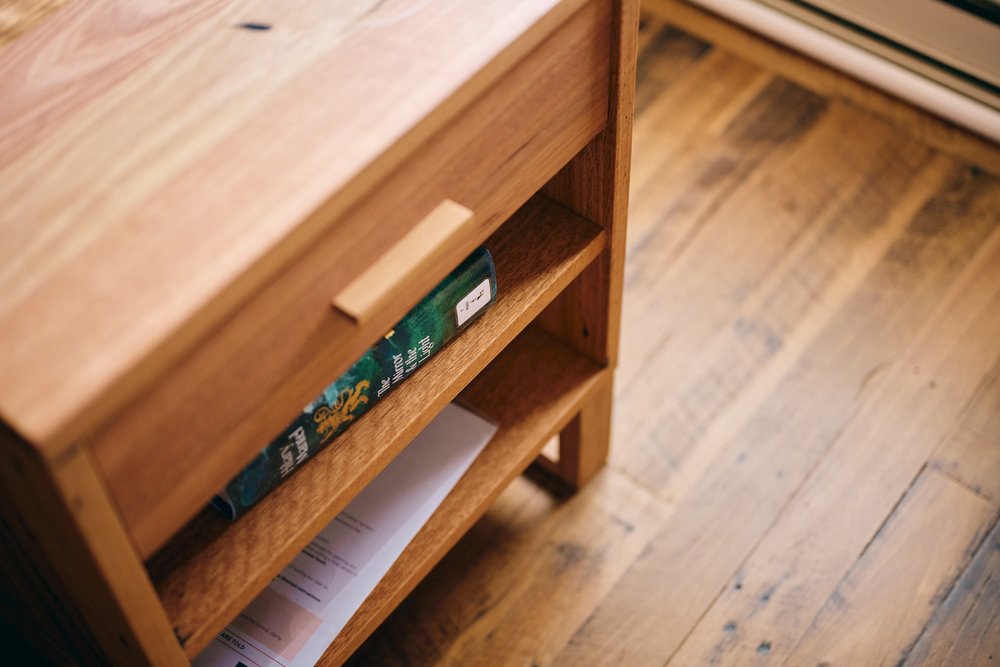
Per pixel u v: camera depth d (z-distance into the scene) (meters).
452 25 0.71
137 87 0.70
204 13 0.75
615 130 0.87
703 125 1.57
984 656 1.13
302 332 0.68
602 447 1.24
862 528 1.22
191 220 0.62
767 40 1.59
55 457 0.55
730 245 1.45
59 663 1.08
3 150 0.67
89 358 0.56
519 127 0.77
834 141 1.54
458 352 0.89
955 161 1.51
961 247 1.43
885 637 1.14
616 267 1.00
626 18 0.79
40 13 0.75
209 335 0.61
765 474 1.26
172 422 0.62
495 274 0.89
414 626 1.18
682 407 1.32
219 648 0.90
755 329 1.38
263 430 0.70
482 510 1.02
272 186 0.64
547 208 0.98
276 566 0.79
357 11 0.73
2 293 0.60
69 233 0.62
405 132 0.66
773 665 1.14
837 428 1.29
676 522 1.24
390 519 0.97
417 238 0.71
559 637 1.17
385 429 0.84
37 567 0.77
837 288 1.40
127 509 0.62
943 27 1.39
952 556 1.19
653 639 1.16
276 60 0.71
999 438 1.27
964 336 1.35
